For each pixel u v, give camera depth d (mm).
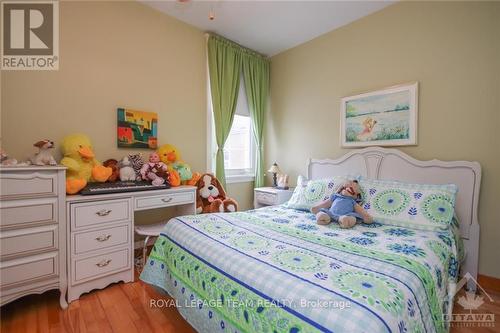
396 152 2436
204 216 1989
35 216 1638
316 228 1800
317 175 3062
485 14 2014
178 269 1486
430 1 2281
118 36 2445
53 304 1792
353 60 2832
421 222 1786
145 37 2627
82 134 2164
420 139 2355
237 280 1125
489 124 2008
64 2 2143
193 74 3047
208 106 3209
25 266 1609
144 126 2625
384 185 2141
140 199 2172
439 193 1882
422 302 1014
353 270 1094
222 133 3248
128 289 2002
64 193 1752
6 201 1536
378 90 2602
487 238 2043
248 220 1960
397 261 1205
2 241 1531
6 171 1528
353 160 2727
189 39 2988
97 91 2328
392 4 2512
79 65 2223
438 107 2252
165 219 2850
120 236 2045
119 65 2457
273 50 3588
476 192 2018
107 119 2393
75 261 1819
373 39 2662
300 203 2387
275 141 3730
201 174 3061
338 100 2977
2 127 1891
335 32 2998
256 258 1219
